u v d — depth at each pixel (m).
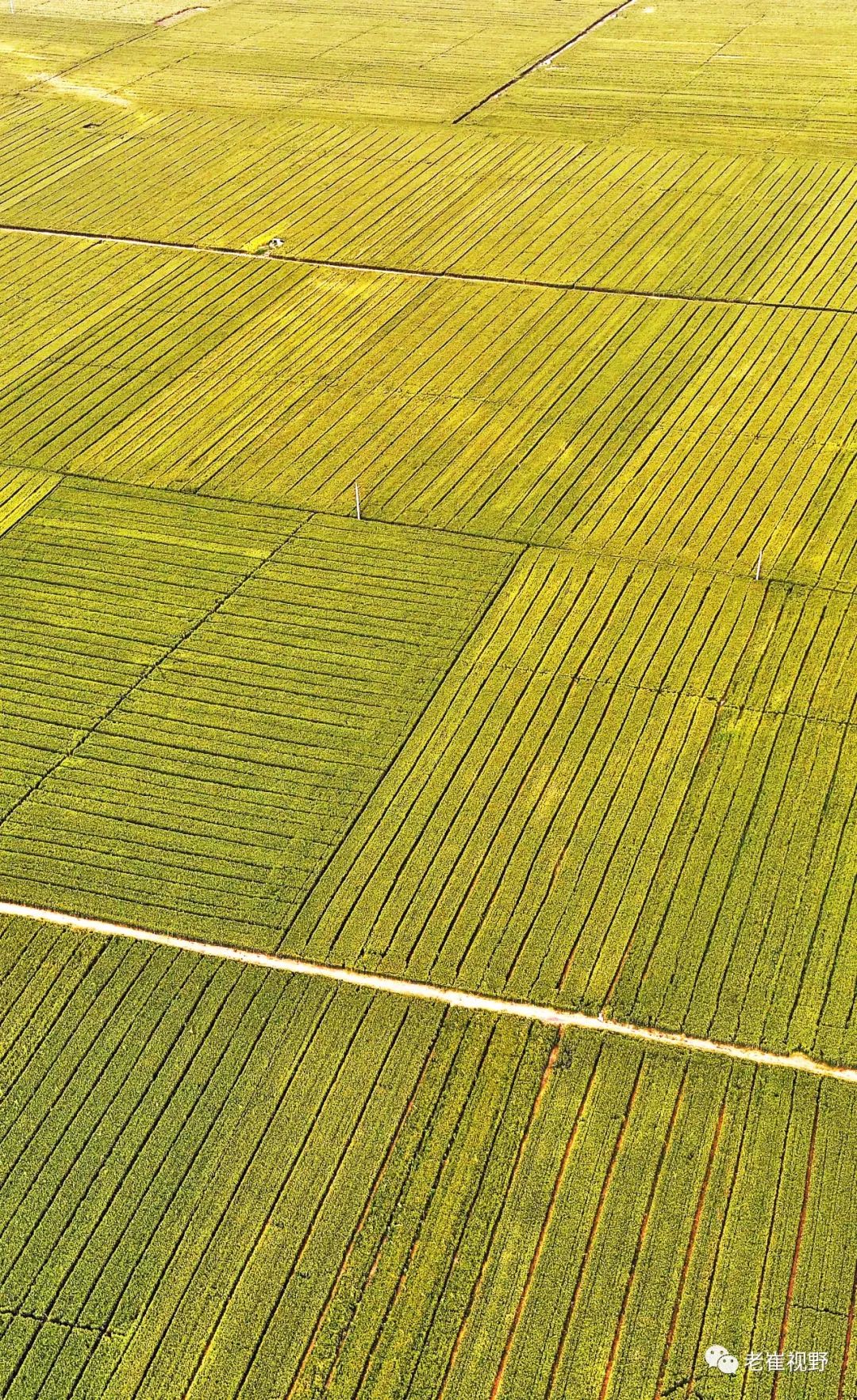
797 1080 26.33
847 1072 26.44
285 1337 22.86
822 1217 24.28
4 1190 24.92
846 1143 25.33
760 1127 25.62
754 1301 23.23
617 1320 23.03
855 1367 22.39
